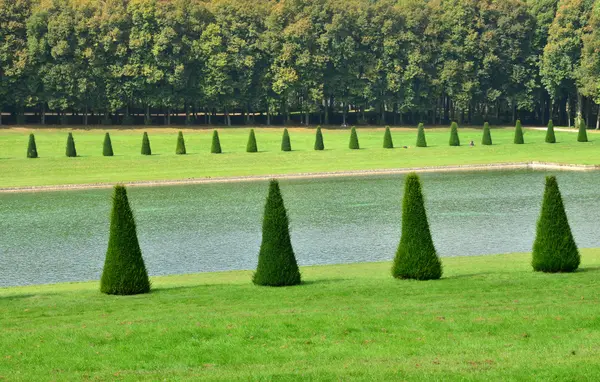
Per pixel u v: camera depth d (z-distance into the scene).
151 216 86.38
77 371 26.73
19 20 195.75
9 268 59.94
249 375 25.19
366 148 162.00
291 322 31.94
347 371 25.20
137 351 28.72
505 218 80.19
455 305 35.09
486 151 154.50
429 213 84.56
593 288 38.56
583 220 76.62
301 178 123.69
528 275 44.00
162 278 50.94
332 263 59.38
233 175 125.88
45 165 138.88
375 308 34.91
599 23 188.75
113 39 195.50
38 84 194.25
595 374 24.12
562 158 141.38
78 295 42.25
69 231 77.50
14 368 27.11
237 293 41.06
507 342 28.67
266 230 43.75
